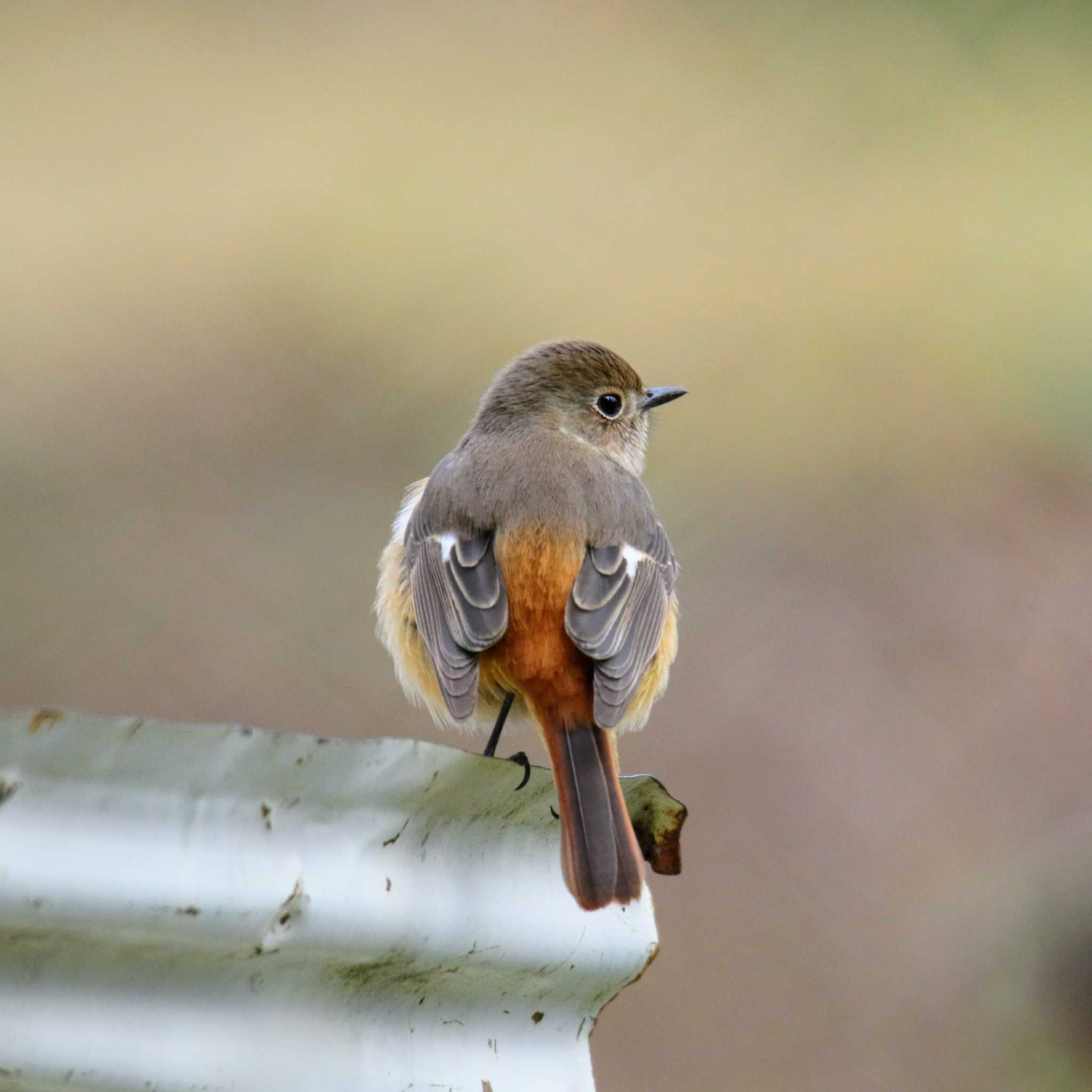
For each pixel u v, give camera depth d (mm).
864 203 14336
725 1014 11141
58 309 13414
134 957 3912
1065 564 13109
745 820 11758
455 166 14008
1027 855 11820
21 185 14266
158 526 11945
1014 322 14125
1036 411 13820
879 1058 11078
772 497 13172
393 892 4219
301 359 13094
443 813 4352
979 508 13461
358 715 11406
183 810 3838
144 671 11281
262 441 12641
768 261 13945
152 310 13453
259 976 4098
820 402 13578
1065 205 14492
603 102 14266
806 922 11453
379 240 13727
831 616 12672
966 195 14469
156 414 12789
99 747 3643
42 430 12508
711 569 12773
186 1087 3939
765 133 14266
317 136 14398
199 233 13945
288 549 11992
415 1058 4406
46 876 3645
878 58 14578
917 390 13789
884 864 11711
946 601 12875
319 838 4055
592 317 13461
